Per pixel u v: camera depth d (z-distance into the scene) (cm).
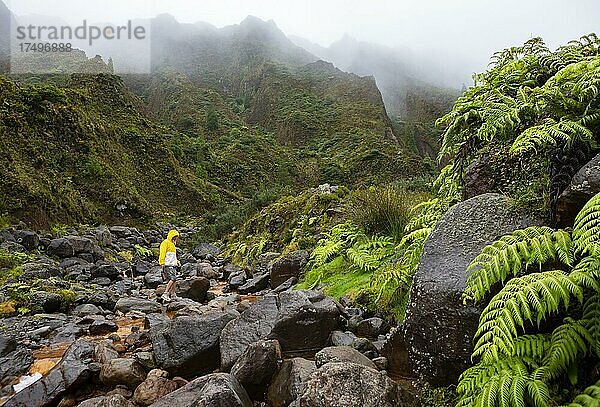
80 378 432
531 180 403
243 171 5478
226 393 323
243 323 466
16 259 1130
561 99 371
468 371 273
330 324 466
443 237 366
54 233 1722
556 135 329
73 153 2736
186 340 462
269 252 1241
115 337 626
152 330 509
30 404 407
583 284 271
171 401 357
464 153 466
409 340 344
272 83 11444
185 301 852
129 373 435
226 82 15100
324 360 377
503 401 235
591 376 254
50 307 807
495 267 285
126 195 2798
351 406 284
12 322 713
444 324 318
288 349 447
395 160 5584
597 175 302
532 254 283
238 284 1024
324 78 11769
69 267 1234
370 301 536
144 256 1850
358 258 689
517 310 250
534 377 243
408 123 10531
